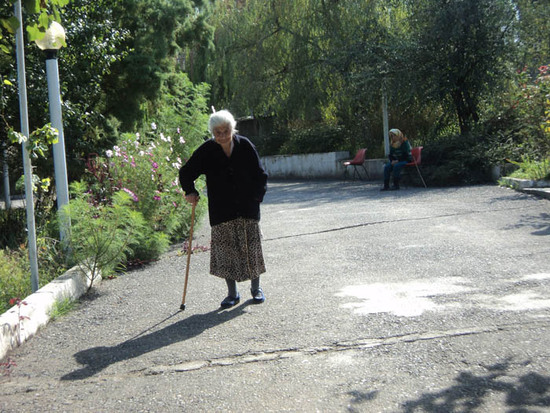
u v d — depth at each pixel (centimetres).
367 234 802
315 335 406
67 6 1073
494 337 376
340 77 2064
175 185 883
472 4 1593
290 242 793
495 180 1400
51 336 453
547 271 533
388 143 1878
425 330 398
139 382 348
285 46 2298
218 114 476
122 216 639
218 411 302
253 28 2378
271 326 434
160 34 1423
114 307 529
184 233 911
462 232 763
